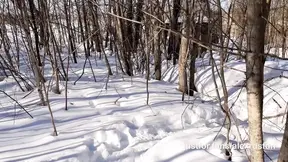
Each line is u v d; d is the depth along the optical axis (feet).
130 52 23.65
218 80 20.22
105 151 11.25
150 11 15.76
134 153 11.32
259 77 7.30
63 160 10.48
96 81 21.06
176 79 23.36
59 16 31.73
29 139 12.03
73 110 14.83
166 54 26.35
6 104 16.02
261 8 6.96
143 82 20.66
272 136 12.16
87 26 30.17
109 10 21.42
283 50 25.09
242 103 16.88
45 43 15.94
